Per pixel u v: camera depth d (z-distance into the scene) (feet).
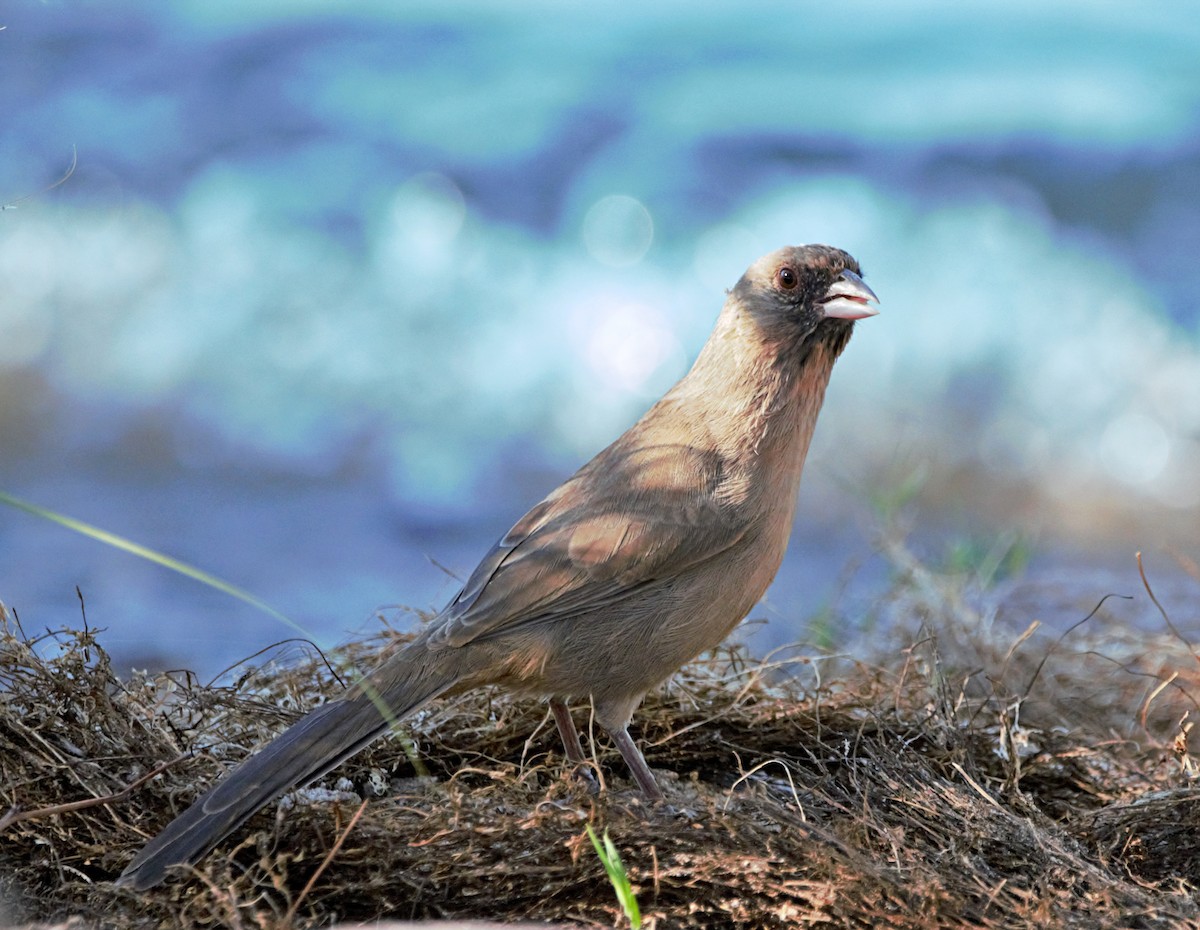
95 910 18.45
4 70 72.84
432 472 52.31
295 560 43.70
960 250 59.00
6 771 19.65
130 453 52.49
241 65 73.92
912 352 56.18
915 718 24.16
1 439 52.60
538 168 63.93
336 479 51.67
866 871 18.43
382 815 19.61
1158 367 54.85
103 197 62.69
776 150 63.98
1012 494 51.19
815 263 23.31
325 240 60.95
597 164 63.72
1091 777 23.54
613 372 56.18
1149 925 18.45
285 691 24.36
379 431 54.49
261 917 17.24
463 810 19.36
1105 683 28.32
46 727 20.42
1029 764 23.41
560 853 19.03
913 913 18.02
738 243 59.82
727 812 19.49
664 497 22.54
